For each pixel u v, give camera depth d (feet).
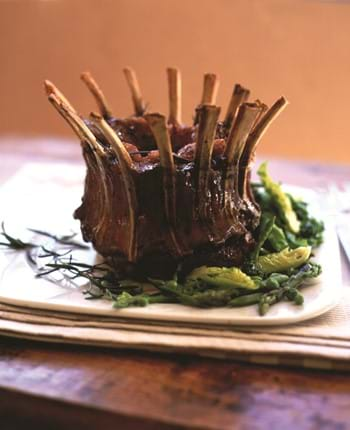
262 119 2.20
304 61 4.32
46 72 4.93
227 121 2.44
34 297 2.14
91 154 2.22
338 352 1.94
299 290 2.18
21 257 2.41
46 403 1.87
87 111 4.90
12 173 3.34
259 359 1.98
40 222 2.68
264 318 2.03
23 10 4.81
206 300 2.10
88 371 1.96
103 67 4.75
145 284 2.25
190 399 1.86
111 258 2.29
